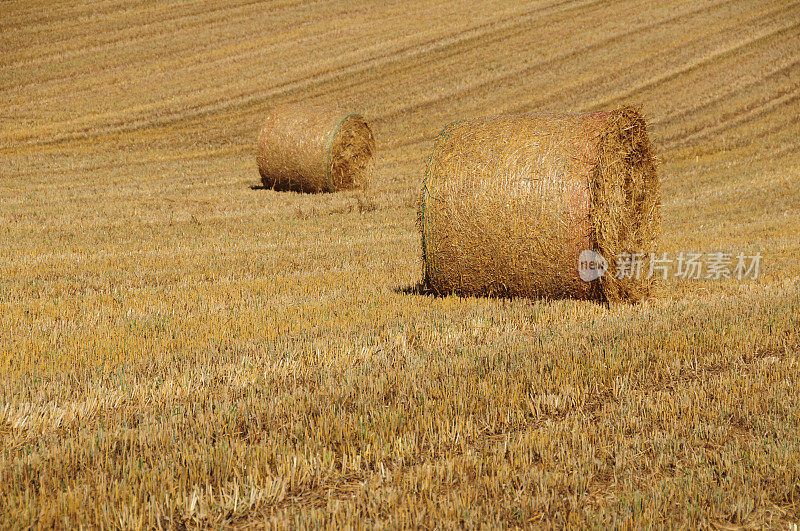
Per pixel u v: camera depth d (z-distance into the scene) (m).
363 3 94.25
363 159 41.47
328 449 9.71
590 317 16.56
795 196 36.97
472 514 8.02
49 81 69.75
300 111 41.38
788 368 12.64
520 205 17.44
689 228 31.33
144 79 70.38
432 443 9.93
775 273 21.73
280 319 16.64
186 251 26.34
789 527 7.85
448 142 18.59
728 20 79.62
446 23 85.38
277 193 40.34
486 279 18.39
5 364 13.02
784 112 55.34
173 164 49.25
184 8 92.94
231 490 8.63
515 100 62.47
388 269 23.06
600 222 17.06
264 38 81.88
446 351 14.03
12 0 96.38
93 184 42.41
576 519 7.89
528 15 87.00
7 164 48.34
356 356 13.84
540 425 10.66
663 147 50.78
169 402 11.45
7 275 22.12
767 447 9.41
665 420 10.58
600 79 66.50
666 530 7.81
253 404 11.23
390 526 7.80
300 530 7.73
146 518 8.05
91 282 21.41
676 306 17.53
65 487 8.68
